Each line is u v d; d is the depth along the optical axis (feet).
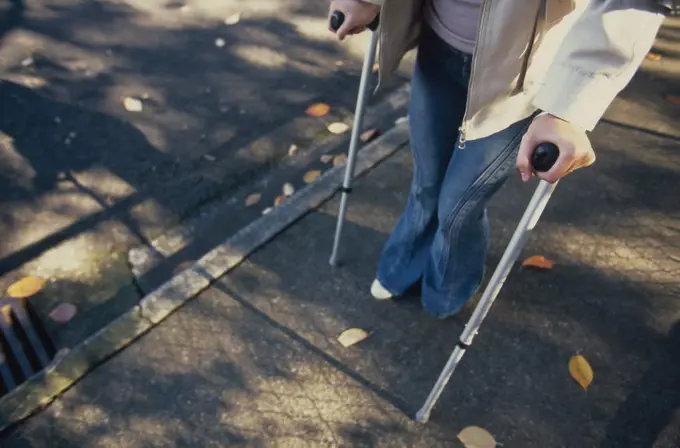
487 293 5.15
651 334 7.14
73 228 8.73
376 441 6.27
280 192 9.32
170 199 9.19
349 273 7.80
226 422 6.41
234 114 10.71
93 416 6.45
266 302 7.48
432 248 6.61
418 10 5.22
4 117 10.53
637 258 7.95
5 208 8.99
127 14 13.48
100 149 9.96
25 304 7.80
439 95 5.43
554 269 7.82
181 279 7.63
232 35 12.78
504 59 4.40
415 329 7.20
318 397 6.61
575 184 8.96
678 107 10.39
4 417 6.38
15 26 13.03
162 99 11.01
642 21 3.34
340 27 5.45
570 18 4.51
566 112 3.53
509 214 8.54
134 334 7.08
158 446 6.24
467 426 6.36
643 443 6.23
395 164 9.25
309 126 10.48
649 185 8.96
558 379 6.74
